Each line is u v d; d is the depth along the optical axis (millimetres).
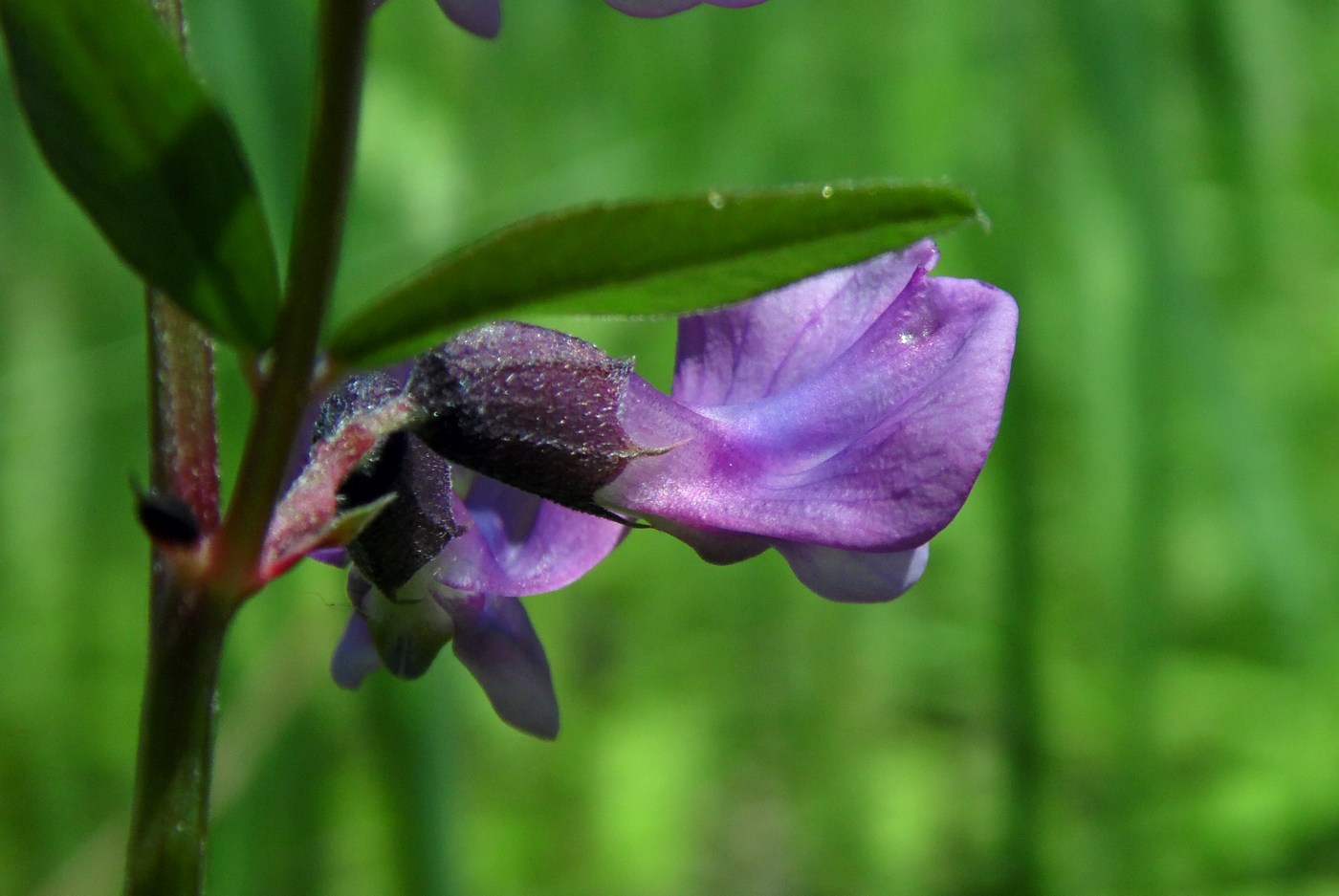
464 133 219
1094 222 229
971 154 250
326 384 118
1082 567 252
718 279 116
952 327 127
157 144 116
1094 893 231
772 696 263
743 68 259
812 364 130
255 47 176
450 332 117
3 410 228
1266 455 223
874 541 125
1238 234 269
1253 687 262
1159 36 213
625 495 128
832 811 254
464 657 131
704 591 270
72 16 114
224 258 117
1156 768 234
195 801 122
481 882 246
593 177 248
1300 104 298
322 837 210
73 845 231
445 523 127
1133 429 228
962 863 246
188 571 121
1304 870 235
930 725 262
